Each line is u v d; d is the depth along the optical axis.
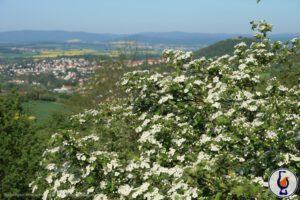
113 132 8.70
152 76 7.67
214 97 7.19
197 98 7.57
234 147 6.09
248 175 5.75
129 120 8.55
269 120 6.36
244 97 7.27
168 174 5.94
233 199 5.24
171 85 7.34
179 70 8.38
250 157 5.99
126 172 6.49
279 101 7.27
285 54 9.67
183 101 7.45
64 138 6.57
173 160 6.48
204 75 8.48
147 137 6.86
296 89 8.64
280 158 5.61
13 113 12.55
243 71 8.23
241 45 9.67
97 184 6.59
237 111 6.95
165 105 7.55
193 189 5.36
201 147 6.49
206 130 6.84
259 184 5.30
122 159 6.67
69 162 6.77
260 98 7.72
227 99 7.27
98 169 6.52
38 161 11.17
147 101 7.85
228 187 5.20
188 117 7.38
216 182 5.22
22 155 11.25
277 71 10.72
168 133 6.88
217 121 6.46
